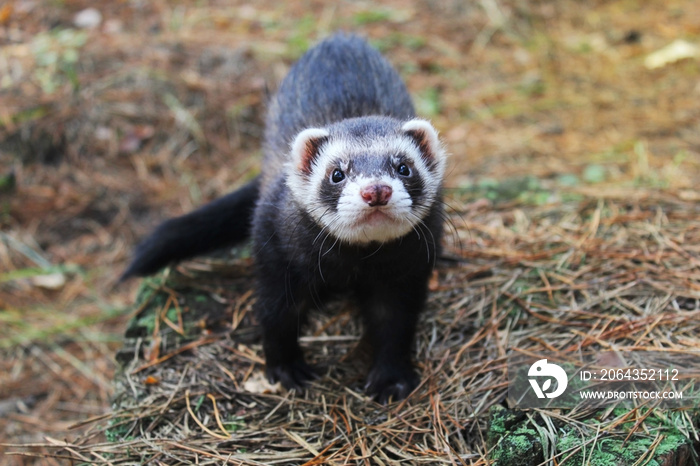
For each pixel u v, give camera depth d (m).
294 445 0.46
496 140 0.76
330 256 0.48
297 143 0.48
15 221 0.73
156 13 0.92
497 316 0.53
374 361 0.51
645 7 1.02
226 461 0.45
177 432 0.48
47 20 0.88
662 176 0.67
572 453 0.43
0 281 0.70
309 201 0.47
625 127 0.76
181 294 0.57
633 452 0.43
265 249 0.49
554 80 0.86
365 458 0.45
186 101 0.79
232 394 0.50
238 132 0.79
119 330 0.67
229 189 0.74
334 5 0.96
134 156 0.77
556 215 0.61
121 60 0.82
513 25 0.96
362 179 0.45
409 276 0.49
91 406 0.61
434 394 0.49
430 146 0.48
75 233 0.73
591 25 0.98
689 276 0.53
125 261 0.71
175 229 0.57
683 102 0.79
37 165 0.76
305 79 0.59
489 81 0.87
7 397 0.62
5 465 0.57
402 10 0.96
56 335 0.66
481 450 0.45
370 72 0.59
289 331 0.50
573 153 0.73
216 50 0.85
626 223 0.59
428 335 0.53
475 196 0.64
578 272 0.55
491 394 0.48
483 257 0.58
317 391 0.50
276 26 0.91
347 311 0.55
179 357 0.53
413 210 0.46
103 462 0.46
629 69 0.88
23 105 0.77
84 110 0.77
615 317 0.51
